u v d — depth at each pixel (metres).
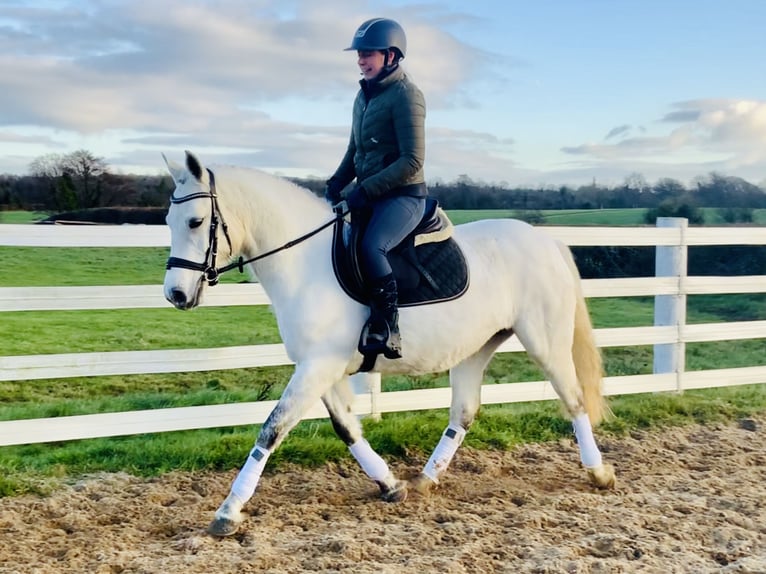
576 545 3.77
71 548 3.73
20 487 4.66
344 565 3.49
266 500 4.55
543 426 6.25
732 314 14.63
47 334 11.61
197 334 11.88
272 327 12.67
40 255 18.34
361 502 4.54
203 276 3.86
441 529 4.02
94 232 5.10
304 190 4.20
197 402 7.63
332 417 4.44
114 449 5.43
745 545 3.82
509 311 4.54
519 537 3.89
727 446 5.91
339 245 4.09
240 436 5.64
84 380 8.99
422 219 4.23
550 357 4.64
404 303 4.14
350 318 4.04
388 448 5.54
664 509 4.39
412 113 4.00
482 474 5.18
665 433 6.25
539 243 4.69
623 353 11.47
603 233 6.61
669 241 6.90
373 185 3.97
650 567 3.52
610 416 6.26
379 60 4.04
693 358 11.30
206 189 3.83
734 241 7.19
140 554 3.66
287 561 3.56
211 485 4.80
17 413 7.08
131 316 13.48
